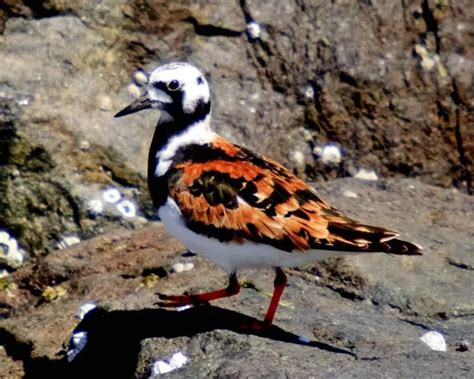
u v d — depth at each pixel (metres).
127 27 14.91
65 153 14.30
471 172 15.55
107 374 11.05
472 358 10.32
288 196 10.21
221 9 15.31
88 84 14.60
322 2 15.59
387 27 15.58
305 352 10.17
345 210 13.90
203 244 10.48
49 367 11.64
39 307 12.77
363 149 15.35
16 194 14.20
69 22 14.73
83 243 13.69
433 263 12.62
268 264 10.43
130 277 12.84
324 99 15.27
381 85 15.37
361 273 12.07
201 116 10.90
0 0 14.65
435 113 15.51
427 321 11.53
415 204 14.43
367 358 10.20
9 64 14.38
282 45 15.40
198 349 10.29
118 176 14.46
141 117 14.73
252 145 15.05
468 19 15.77
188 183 10.45
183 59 15.13
